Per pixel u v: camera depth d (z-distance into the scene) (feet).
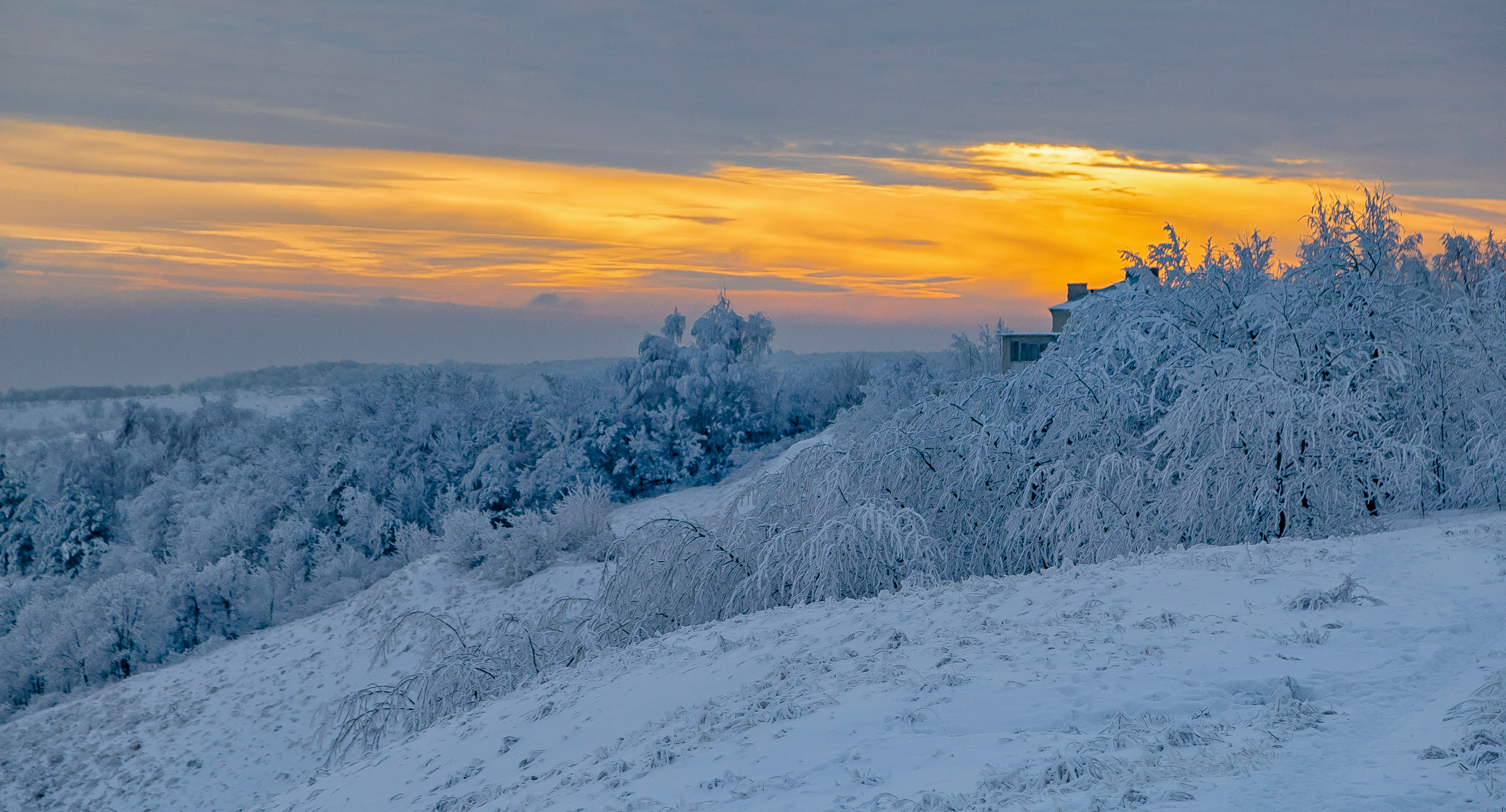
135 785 90.38
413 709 69.87
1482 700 21.70
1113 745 21.84
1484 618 30.89
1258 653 28.45
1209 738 21.72
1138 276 86.69
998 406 81.10
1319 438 64.18
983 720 25.20
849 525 67.51
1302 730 21.77
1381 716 22.50
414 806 35.60
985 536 76.89
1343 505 64.59
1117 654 29.78
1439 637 28.91
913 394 141.90
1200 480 65.98
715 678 39.60
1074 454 75.87
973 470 75.87
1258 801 17.47
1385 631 29.84
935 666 31.19
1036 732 23.89
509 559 115.34
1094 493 67.67
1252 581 38.06
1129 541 66.44
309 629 117.60
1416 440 67.15
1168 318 78.69
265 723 97.35
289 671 107.04
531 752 37.27
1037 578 46.09
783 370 259.39
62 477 271.28
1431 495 77.10
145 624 141.59
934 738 24.38
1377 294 73.87
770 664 38.96
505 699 53.93
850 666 34.22
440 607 112.06
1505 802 16.01
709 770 25.58
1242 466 66.23
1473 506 73.92
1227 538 67.00
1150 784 18.84
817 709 29.07
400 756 46.80
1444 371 77.25
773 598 73.51
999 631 35.86
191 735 97.40
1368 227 81.87
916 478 78.13
